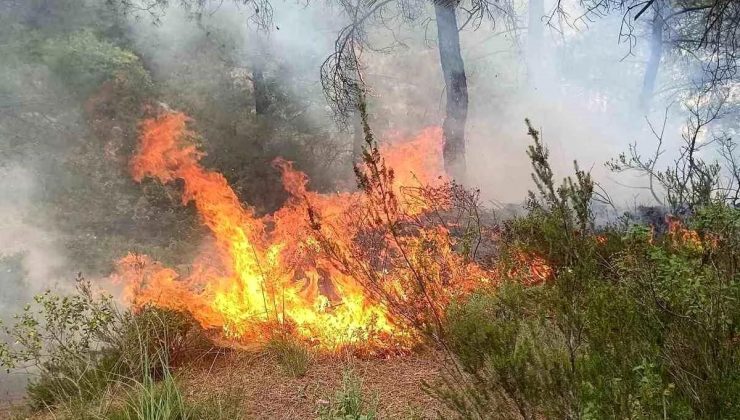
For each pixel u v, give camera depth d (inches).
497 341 104.7
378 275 171.3
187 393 138.9
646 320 108.1
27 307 169.6
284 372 152.6
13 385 195.5
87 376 153.1
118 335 165.9
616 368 98.0
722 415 91.0
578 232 120.1
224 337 175.9
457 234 240.8
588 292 105.9
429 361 152.5
